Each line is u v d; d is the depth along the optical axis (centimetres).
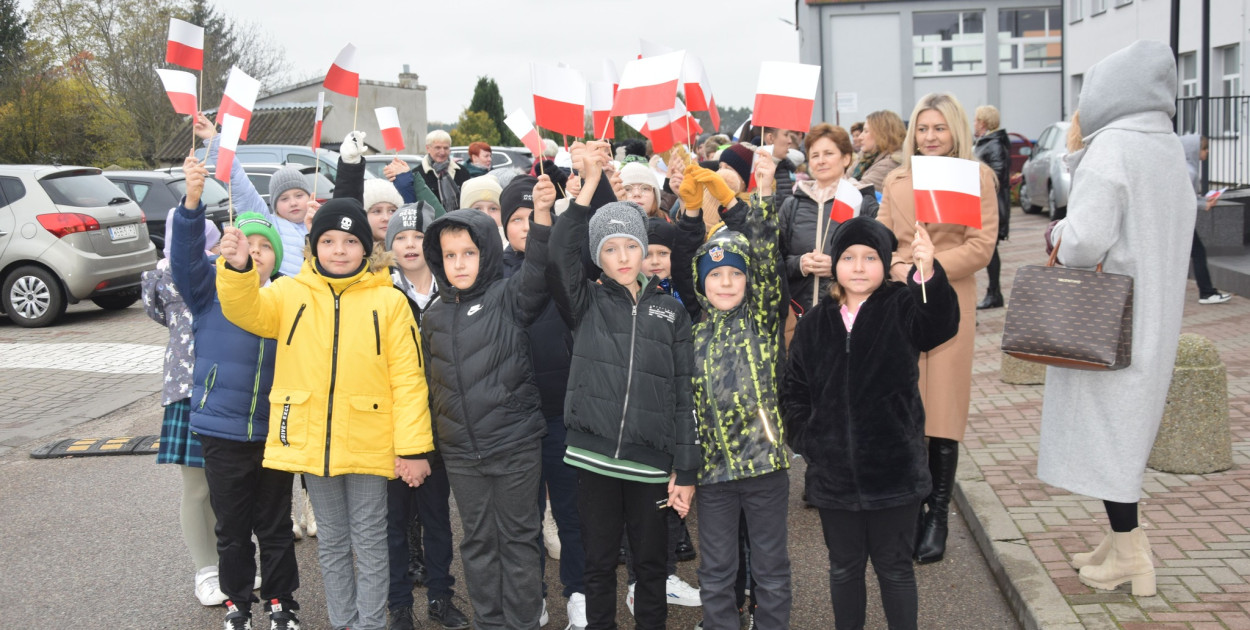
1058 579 403
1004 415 654
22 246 1208
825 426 351
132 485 625
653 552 365
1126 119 373
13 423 787
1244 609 365
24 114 3156
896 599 351
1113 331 357
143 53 3756
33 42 3478
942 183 346
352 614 389
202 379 392
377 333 379
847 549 352
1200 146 1142
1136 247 369
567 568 418
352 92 535
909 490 343
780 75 400
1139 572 380
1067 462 388
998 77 2884
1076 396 386
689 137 429
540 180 372
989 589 429
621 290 369
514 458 375
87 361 1013
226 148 403
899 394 347
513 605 381
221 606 446
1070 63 2642
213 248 444
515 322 379
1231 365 727
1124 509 380
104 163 3375
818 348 355
